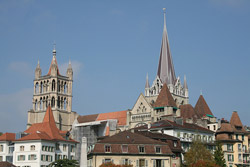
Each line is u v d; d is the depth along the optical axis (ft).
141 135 406.41
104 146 382.83
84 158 330.95
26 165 496.64
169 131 469.57
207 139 513.04
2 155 534.78
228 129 536.01
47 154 505.66
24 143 506.07
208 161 397.80
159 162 391.45
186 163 414.82
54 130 566.36
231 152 526.16
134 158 385.29
